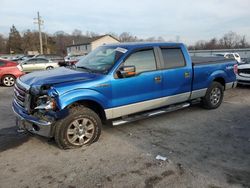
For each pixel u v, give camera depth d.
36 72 4.80
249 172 3.41
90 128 4.26
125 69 4.32
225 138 4.58
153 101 5.03
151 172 3.41
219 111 6.35
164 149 4.12
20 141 4.46
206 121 5.55
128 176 3.32
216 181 3.20
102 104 4.31
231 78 6.79
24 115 4.08
